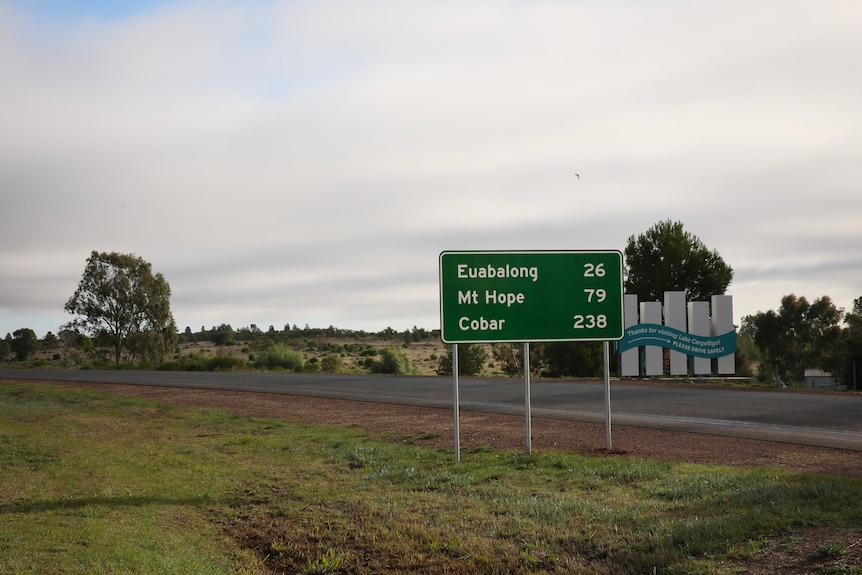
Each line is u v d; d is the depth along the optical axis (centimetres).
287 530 861
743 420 1658
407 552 759
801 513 735
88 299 7381
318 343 12638
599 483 1002
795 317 7969
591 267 1331
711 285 4469
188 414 2177
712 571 622
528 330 1309
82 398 2850
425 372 6950
